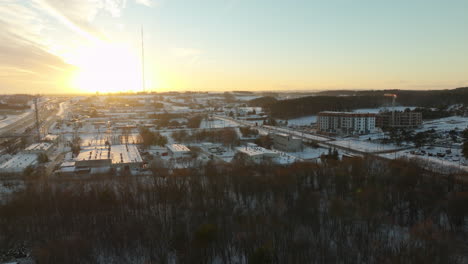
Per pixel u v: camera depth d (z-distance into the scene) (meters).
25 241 89.81
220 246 82.81
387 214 98.50
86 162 155.00
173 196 107.44
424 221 91.06
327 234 86.94
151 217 94.75
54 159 182.25
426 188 108.56
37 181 130.00
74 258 80.06
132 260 80.88
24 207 101.12
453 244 81.00
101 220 95.12
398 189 108.50
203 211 98.19
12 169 145.50
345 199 105.44
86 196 107.75
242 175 121.69
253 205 104.81
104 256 82.69
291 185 113.31
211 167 139.12
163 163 156.88
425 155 175.50
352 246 81.06
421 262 71.62
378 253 77.06
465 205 90.44
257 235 83.88
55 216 97.44
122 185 120.94
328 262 75.38
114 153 180.25
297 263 74.62
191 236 86.00
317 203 101.75
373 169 131.88
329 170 128.38
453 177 116.88
